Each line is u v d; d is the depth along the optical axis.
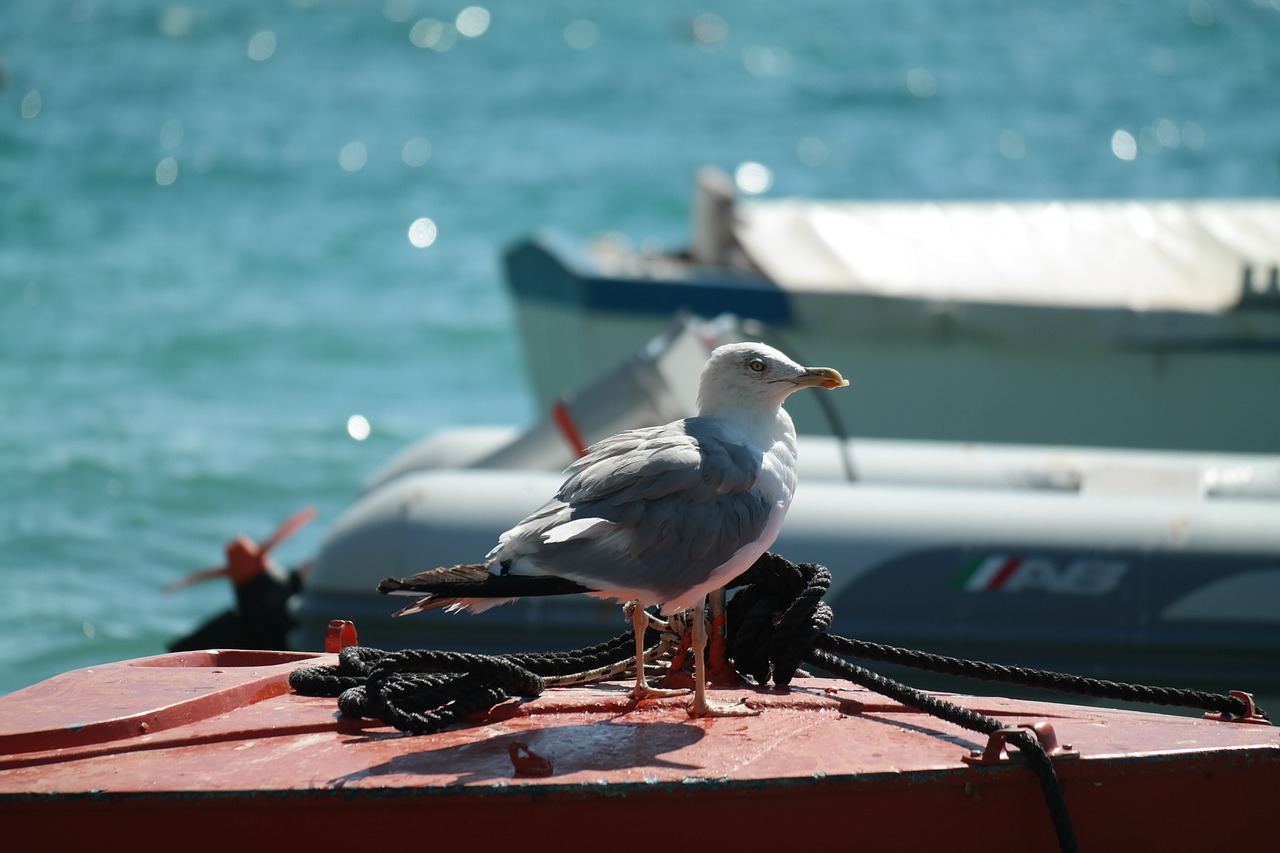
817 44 47.75
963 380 13.99
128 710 4.67
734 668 5.34
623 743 4.51
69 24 50.56
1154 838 4.41
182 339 20.62
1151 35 51.47
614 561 4.62
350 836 4.14
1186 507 9.01
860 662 8.81
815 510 9.09
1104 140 35.03
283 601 10.30
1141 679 8.70
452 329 21.67
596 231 27.39
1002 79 42.53
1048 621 8.74
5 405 17.42
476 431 12.05
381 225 27.52
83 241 25.98
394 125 36.22
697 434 4.97
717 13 53.50
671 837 4.18
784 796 4.18
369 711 4.68
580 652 5.47
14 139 33.88
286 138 34.50
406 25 50.84
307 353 20.33
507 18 52.00
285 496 14.89
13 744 4.46
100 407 17.52
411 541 9.16
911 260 15.31
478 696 4.78
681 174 31.31
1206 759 4.41
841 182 31.03
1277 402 13.57
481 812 4.13
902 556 8.88
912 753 4.40
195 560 13.11
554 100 39.16
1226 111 38.81
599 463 4.85
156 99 39.12
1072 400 13.87
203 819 4.13
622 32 49.44
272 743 4.57
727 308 14.41
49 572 12.60
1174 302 13.85
